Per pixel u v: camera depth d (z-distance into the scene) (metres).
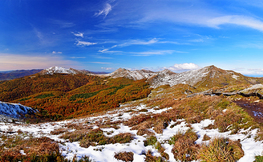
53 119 40.56
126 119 17.91
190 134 8.44
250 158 4.61
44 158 5.85
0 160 5.49
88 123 18.25
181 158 6.10
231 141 6.10
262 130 6.09
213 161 5.15
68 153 6.87
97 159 6.39
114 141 9.05
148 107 26.70
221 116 10.05
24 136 10.88
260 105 10.03
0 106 28.47
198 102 16.47
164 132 10.53
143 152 7.38
